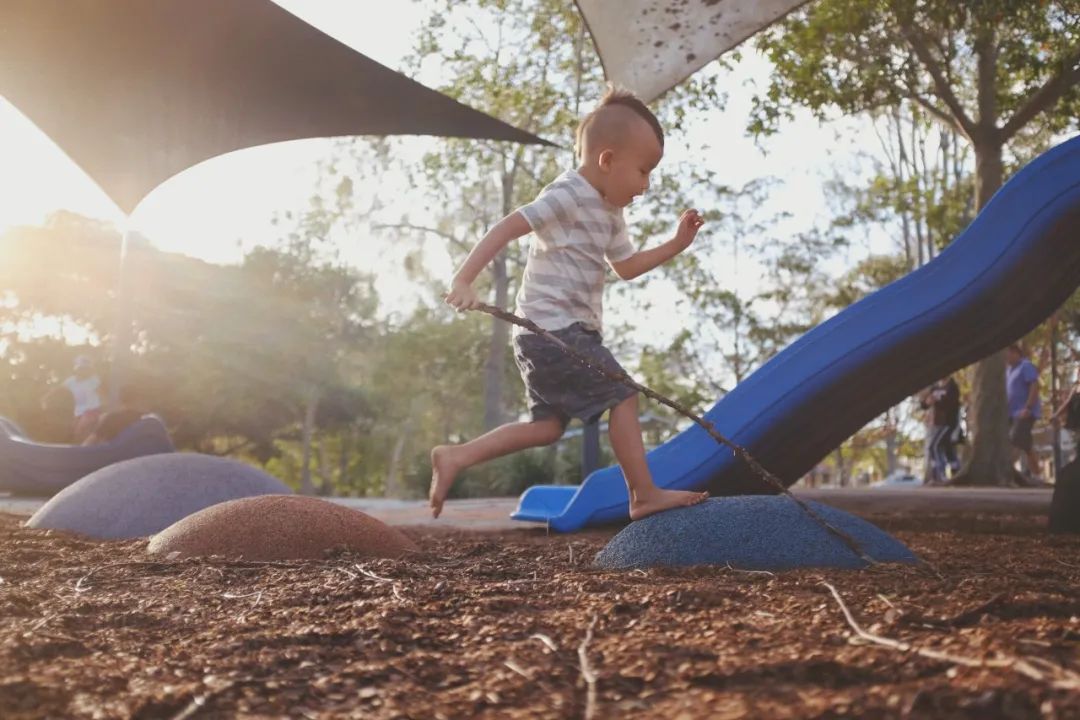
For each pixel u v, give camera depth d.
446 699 1.56
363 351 37.44
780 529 3.31
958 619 1.97
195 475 5.32
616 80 6.11
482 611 2.29
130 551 4.02
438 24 17.70
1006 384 15.16
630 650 1.77
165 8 6.52
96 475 5.35
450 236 27.06
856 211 28.23
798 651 1.69
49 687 1.62
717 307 28.67
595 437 9.93
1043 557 4.08
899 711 1.33
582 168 3.65
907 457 34.75
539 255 3.58
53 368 31.83
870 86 13.12
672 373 31.08
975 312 5.14
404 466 40.88
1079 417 8.25
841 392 5.27
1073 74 12.85
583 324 3.55
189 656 1.88
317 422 37.41
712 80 16.16
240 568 3.31
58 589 2.82
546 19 17.53
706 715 1.37
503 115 18.36
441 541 5.14
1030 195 5.05
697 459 5.35
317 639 2.02
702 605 2.27
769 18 5.75
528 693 1.57
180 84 7.41
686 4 5.69
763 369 5.36
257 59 7.11
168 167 8.42
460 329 36.59
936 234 17.58
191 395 32.56
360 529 3.88
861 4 12.45
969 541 5.21
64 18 6.65
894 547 3.34
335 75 7.27
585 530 6.09
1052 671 1.43
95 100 7.53
